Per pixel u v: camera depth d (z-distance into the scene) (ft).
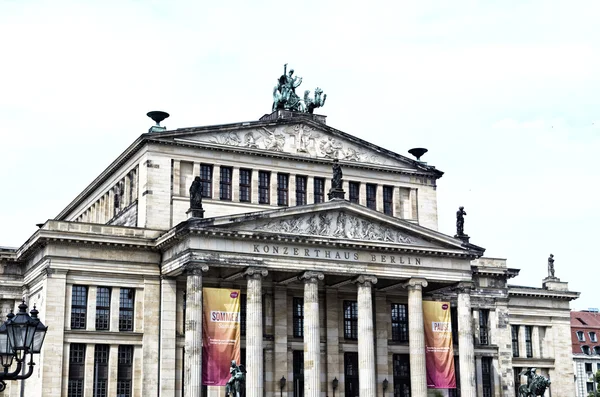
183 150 298.56
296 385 297.94
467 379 296.30
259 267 270.67
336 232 284.20
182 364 281.54
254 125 310.86
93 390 272.51
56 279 271.90
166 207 291.17
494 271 351.25
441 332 295.69
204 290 265.54
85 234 275.59
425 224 334.85
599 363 538.47
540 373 380.17
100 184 344.69
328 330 303.89
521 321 381.81
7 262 301.43
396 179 333.83
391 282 302.45
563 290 392.06
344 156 325.01
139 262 283.59
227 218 266.36
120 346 278.26
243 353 294.66
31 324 89.86
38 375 269.23
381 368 308.81
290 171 314.55
